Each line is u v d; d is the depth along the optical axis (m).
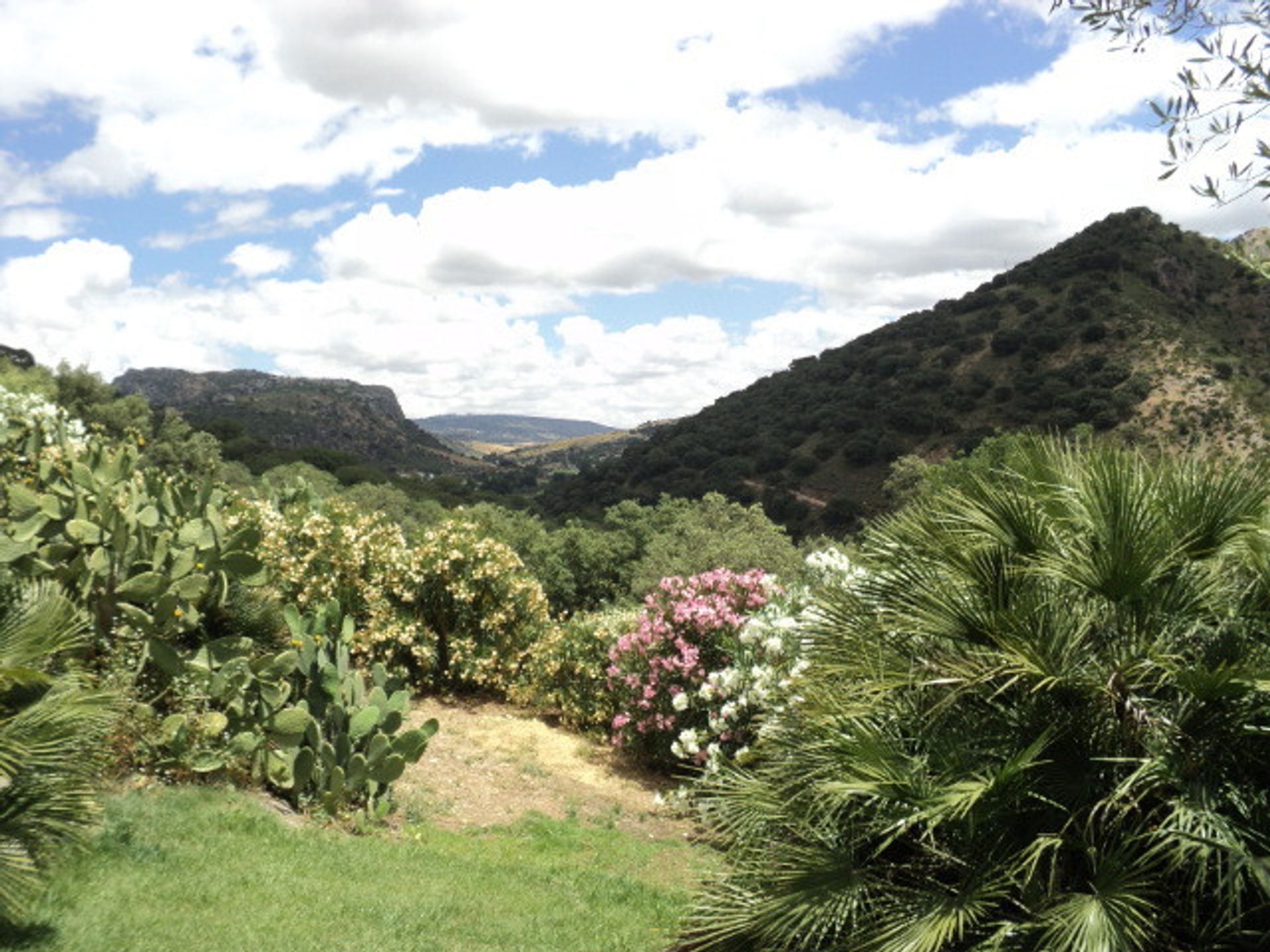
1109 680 3.70
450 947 5.29
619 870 7.73
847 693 4.14
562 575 36.78
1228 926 3.32
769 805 4.25
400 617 12.20
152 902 5.03
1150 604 3.83
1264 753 3.53
